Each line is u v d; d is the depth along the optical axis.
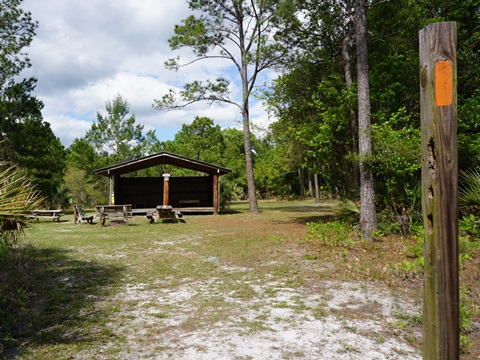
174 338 3.46
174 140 46.75
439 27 1.90
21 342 3.34
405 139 8.85
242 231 11.52
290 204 29.48
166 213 14.98
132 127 28.92
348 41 13.16
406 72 11.38
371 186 8.76
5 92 18.11
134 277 5.68
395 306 4.32
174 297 4.71
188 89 18.70
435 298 1.86
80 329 3.65
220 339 3.44
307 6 13.83
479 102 10.48
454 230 1.83
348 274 5.74
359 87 8.99
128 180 23.47
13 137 17.84
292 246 8.30
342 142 11.53
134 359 3.05
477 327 3.72
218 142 39.12
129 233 11.19
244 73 19.16
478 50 13.44
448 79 1.87
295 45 14.98
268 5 16.59
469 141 8.92
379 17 12.94
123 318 3.96
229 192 24.66
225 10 18.59
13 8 17.70
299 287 5.12
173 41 18.19
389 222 9.07
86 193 29.62
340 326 3.75
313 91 14.26
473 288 4.83
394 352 3.19
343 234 8.80
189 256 7.35
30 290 4.85
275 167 37.84
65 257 7.18
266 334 3.55
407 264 5.60
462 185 7.84
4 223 4.25
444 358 1.81
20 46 18.59
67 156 33.47
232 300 4.58
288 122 14.80
